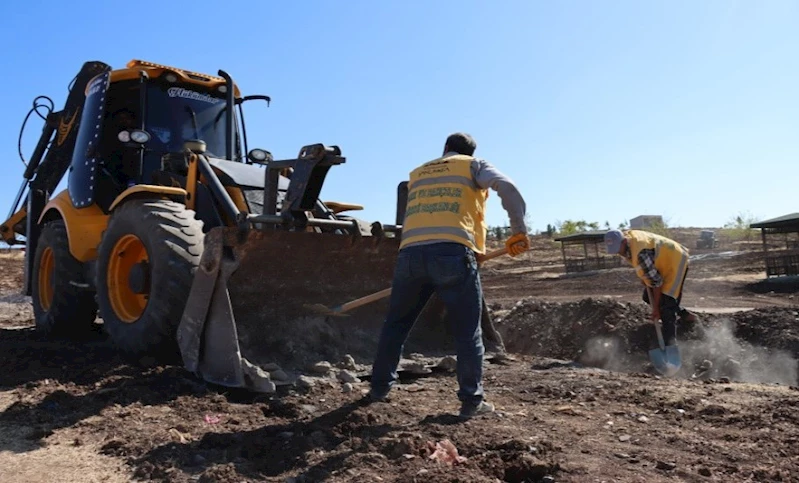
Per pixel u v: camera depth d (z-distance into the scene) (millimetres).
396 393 4527
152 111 6492
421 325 5922
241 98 7180
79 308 6641
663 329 6102
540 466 2861
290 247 4945
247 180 5652
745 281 15602
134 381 4469
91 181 6242
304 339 5195
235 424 3707
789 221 15359
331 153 4664
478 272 3852
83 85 7289
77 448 3301
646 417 3918
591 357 6777
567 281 19188
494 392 4676
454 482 2736
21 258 24703
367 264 5547
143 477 2916
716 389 4711
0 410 3977
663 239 6074
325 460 3049
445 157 3984
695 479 2805
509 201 3717
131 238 5391
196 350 4516
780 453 3189
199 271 4570
